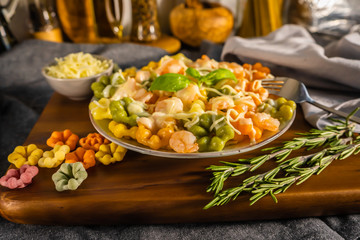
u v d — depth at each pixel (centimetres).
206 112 45
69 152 48
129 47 81
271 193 40
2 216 44
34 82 73
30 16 88
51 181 43
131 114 47
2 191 42
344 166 45
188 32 97
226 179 43
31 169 43
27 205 41
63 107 59
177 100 47
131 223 43
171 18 99
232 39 71
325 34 101
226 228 42
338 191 41
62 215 42
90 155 45
